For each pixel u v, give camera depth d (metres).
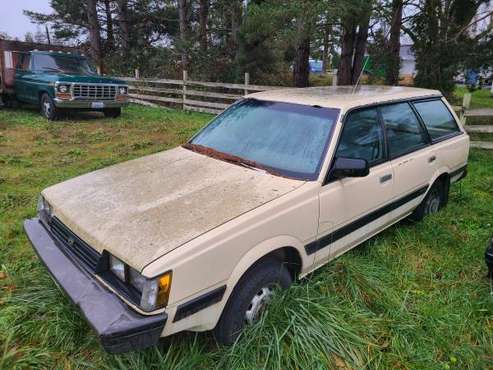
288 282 3.11
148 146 8.91
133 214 2.74
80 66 12.60
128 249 2.41
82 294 2.44
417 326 3.15
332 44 13.11
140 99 16.48
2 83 12.48
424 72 10.70
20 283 3.52
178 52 18.95
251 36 11.67
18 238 4.51
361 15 9.86
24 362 2.71
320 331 2.89
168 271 2.29
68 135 9.84
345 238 3.56
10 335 2.84
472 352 2.93
